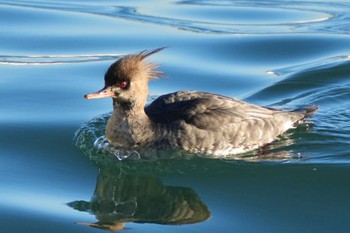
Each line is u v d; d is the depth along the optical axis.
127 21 24.45
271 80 19.80
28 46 22.00
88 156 15.39
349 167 14.86
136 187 14.20
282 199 13.70
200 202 13.62
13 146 15.76
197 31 23.52
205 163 15.00
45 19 24.48
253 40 22.64
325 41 22.59
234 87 19.39
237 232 12.41
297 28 23.95
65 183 14.27
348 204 13.50
